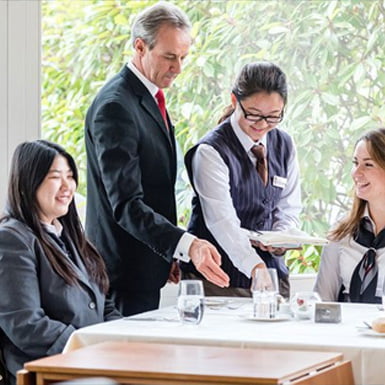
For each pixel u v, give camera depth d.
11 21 6.16
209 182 5.27
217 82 6.59
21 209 4.59
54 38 6.38
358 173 5.30
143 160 5.20
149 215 4.99
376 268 5.22
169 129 5.44
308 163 6.66
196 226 5.38
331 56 6.67
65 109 6.40
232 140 5.35
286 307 4.59
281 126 6.66
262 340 3.75
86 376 3.10
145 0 6.55
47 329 4.31
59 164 4.67
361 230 5.32
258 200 5.41
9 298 4.34
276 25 6.67
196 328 4.09
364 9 6.67
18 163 4.65
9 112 6.17
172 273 5.52
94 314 4.66
